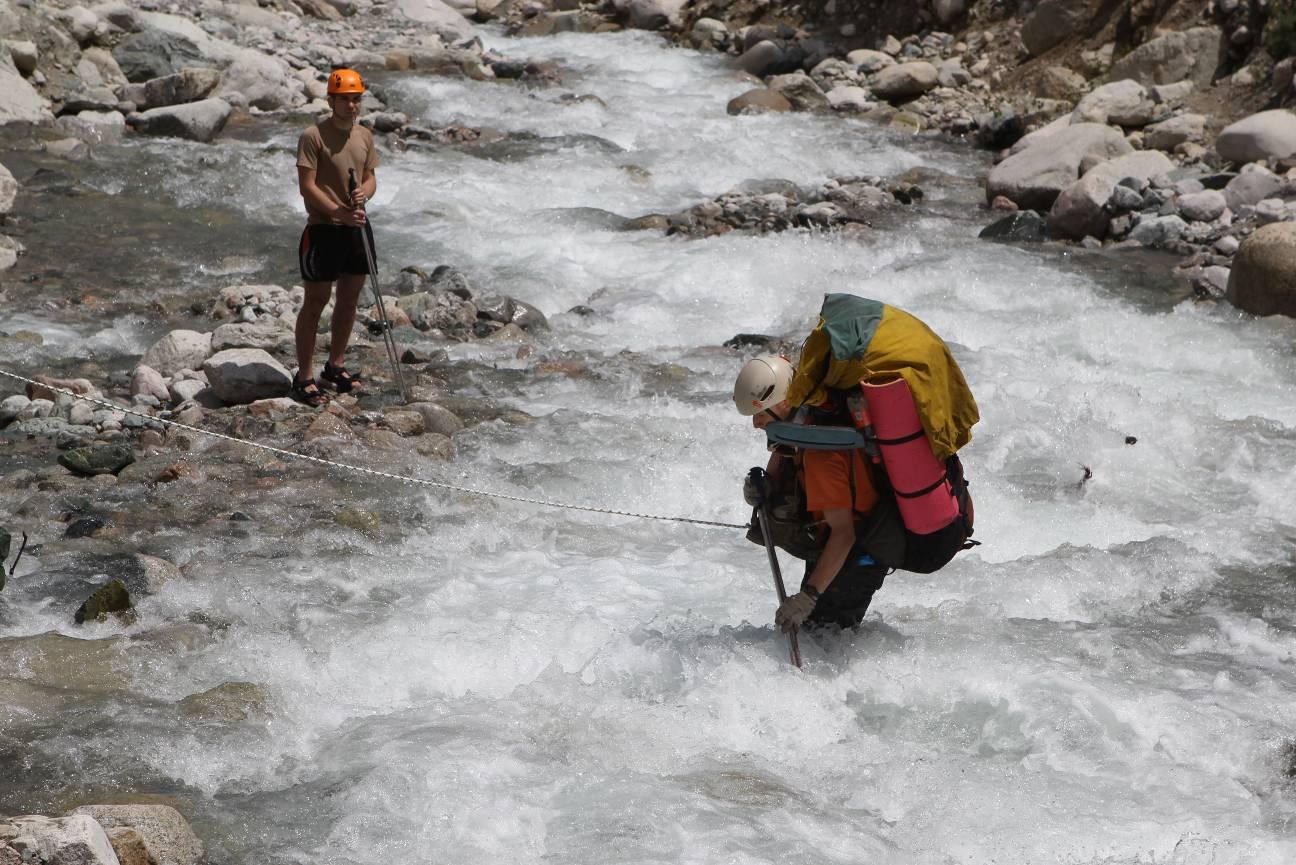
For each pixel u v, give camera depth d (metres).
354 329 31.66
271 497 22.67
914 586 20.00
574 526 22.17
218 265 36.12
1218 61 53.16
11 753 14.87
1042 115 54.72
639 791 14.38
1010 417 26.94
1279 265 34.09
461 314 32.81
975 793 14.55
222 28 61.47
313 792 14.52
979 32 63.69
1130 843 13.80
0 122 47.59
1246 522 22.89
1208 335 32.81
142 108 52.53
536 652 17.70
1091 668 17.53
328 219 26.22
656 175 48.47
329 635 17.86
